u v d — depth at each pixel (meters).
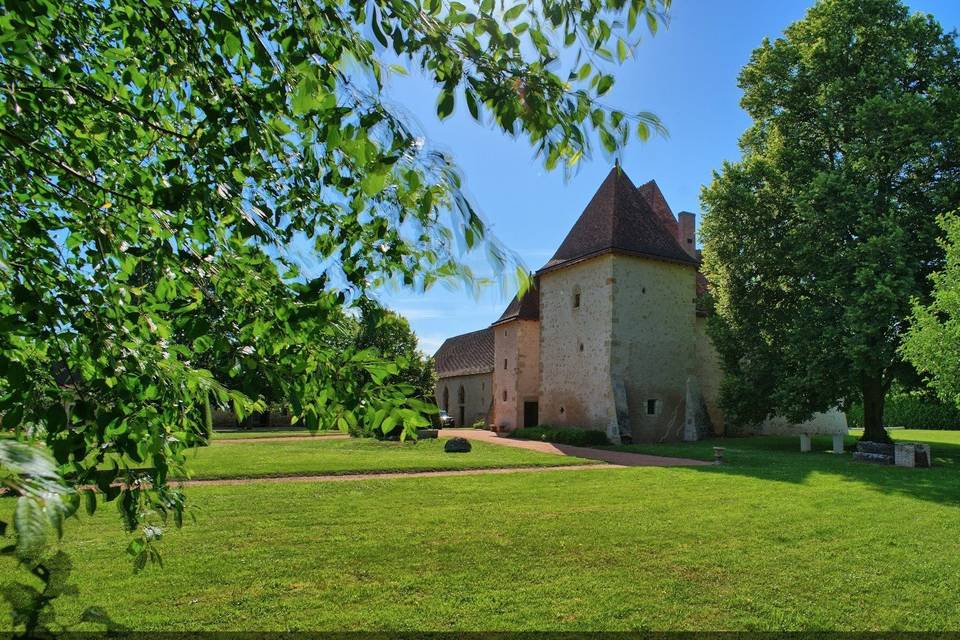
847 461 16.75
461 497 10.23
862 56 21.02
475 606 5.10
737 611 5.07
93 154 2.56
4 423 1.80
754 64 23.20
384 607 5.05
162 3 2.09
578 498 10.20
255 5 2.07
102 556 6.30
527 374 32.56
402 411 2.46
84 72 2.39
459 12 2.11
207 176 2.32
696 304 27.48
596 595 5.39
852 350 17.75
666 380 26.05
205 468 13.48
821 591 5.56
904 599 5.37
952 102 18.59
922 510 9.21
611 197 27.55
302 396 2.40
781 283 22.31
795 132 21.95
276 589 5.44
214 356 2.37
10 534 1.07
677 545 7.04
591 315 26.09
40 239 2.38
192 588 5.43
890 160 18.86
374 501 9.75
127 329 2.16
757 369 21.75
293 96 1.97
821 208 20.27
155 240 2.32
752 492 10.93
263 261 2.43
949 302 12.73
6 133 2.05
